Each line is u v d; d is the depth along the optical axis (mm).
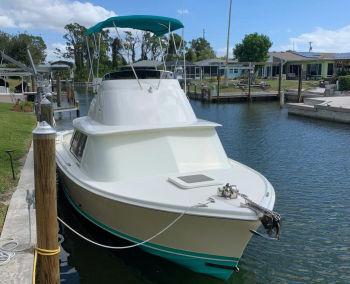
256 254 7914
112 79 8773
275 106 39406
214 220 5992
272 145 19062
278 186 12344
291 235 8773
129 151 7645
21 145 14125
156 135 7855
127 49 9000
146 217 6598
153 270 7195
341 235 8805
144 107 8305
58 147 10984
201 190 6766
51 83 50062
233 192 6262
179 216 6176
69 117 30797
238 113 34000
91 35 10867
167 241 6703
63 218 9180
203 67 72688
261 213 5758
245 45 68438
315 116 28562
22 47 75250
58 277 5438
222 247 6352
